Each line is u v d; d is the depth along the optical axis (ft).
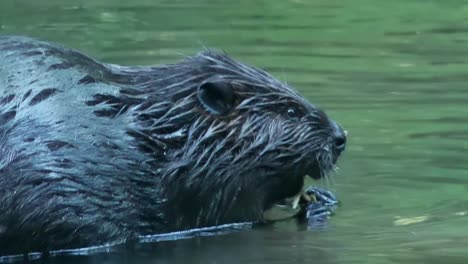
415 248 43.34
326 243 44.62
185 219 47.11
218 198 47.55
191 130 47.03
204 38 81.87
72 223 44.42
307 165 48.91
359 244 44.24
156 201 46.24
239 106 47.91
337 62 75.51
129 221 45.70
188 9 94.73
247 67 49.16
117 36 82.23
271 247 44.55
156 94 47.16
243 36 83.56
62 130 44.70
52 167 44.11
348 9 97.14
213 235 46.83
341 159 55.11
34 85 44.98
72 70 46.21
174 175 46.52
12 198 43.55
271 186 48.96
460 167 53.57
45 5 96.07
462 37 85.46
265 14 93.45
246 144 47.78
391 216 47.67
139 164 45.93
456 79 70.54
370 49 80.23
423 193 50.37
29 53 45.98
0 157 43.60
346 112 62.59
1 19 89.25
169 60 73.31
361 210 48.67
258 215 48.78
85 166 44.75
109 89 46.39
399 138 57.67
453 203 48.96
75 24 87.30
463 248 43.14
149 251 44.70
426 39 84.53
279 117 48.47
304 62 75.05
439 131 59.11
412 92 66.95
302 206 49.90
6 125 44.04
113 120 45.98
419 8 98.22
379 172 53.16
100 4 96.99
